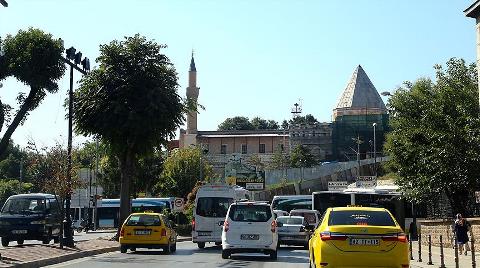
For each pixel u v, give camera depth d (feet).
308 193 308.60
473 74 135.03
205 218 100.48
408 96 142.72
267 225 74.49
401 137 132.16
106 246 88.12
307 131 449.48
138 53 104.37
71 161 87.86
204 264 66.39
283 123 580.71
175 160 267.39
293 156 393.70
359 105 474.08
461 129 118.32
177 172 264.11
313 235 52.19
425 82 144.05
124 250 83.56
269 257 79.10
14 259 59.52
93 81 103.60
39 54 79.15
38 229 91.91
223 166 437.17
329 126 449.06
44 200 95.66
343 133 419.13
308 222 116.88
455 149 117.08
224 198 101.19
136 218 83.20
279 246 109.19
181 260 71.51
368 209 49.11
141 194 260.42
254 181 288.92
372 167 317.01
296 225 103.81
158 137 102.99
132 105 102.12
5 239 92.02
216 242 103.76
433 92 141.18
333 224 47.14
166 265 64.39
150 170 234.99
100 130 102.01
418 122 133.80
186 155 271.08
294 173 325.21
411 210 144.15
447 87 129.49
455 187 120.16
